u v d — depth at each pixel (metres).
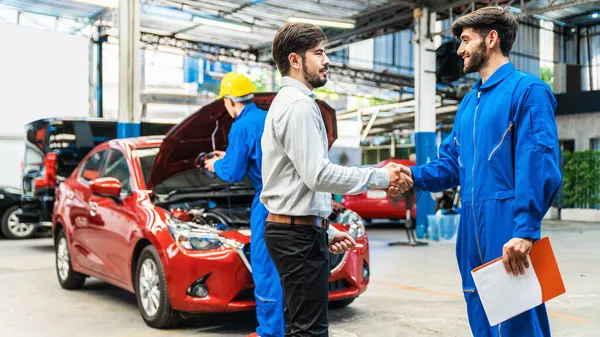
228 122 4.71
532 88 2.46
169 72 25.67
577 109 18.28
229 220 5.12
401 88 23.58
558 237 12.20
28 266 8.40
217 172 4.21
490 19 2.57
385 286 6.66
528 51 21.66
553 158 2.41
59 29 17.72
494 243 2.51
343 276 4.90
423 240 11.64
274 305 4.02
